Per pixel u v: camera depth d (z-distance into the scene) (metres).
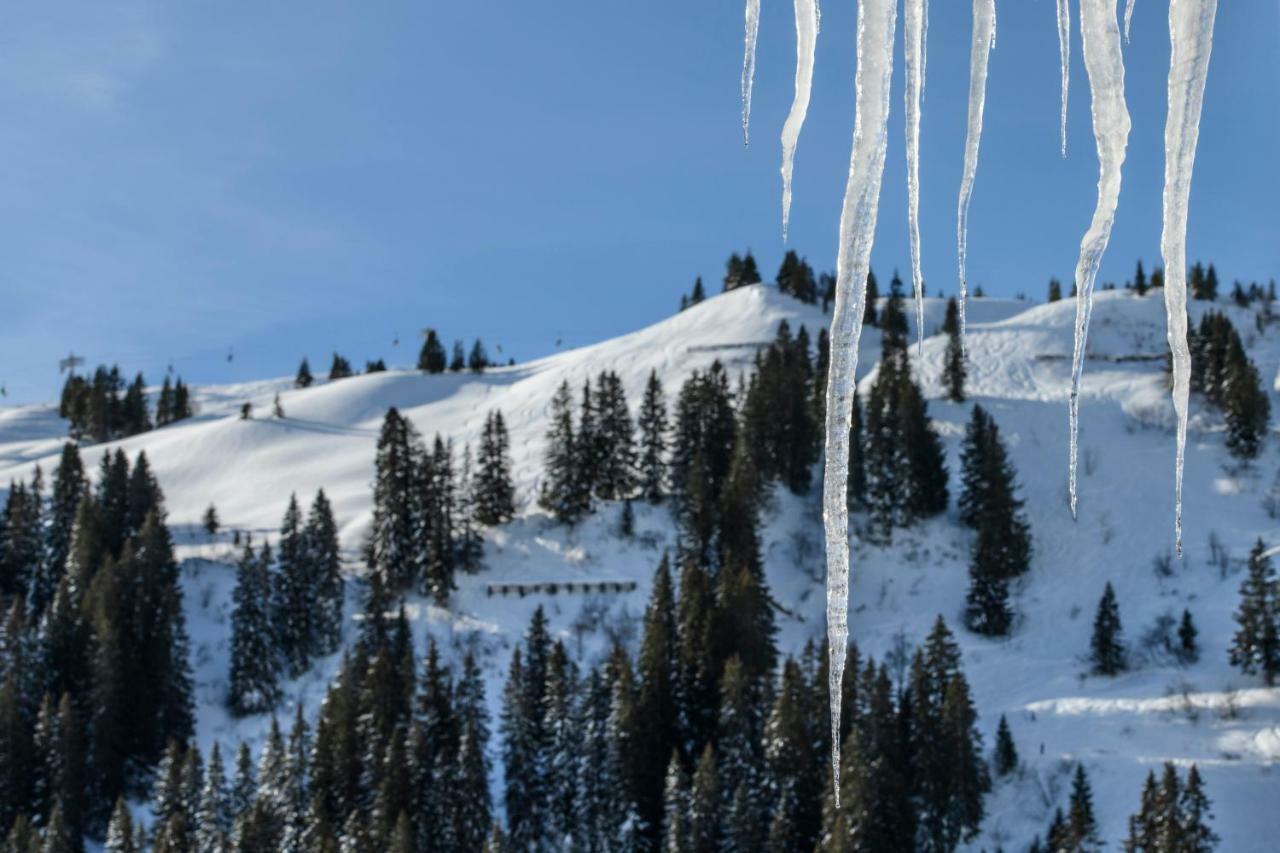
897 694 63.72
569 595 80.56
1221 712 57.34
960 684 49.38
